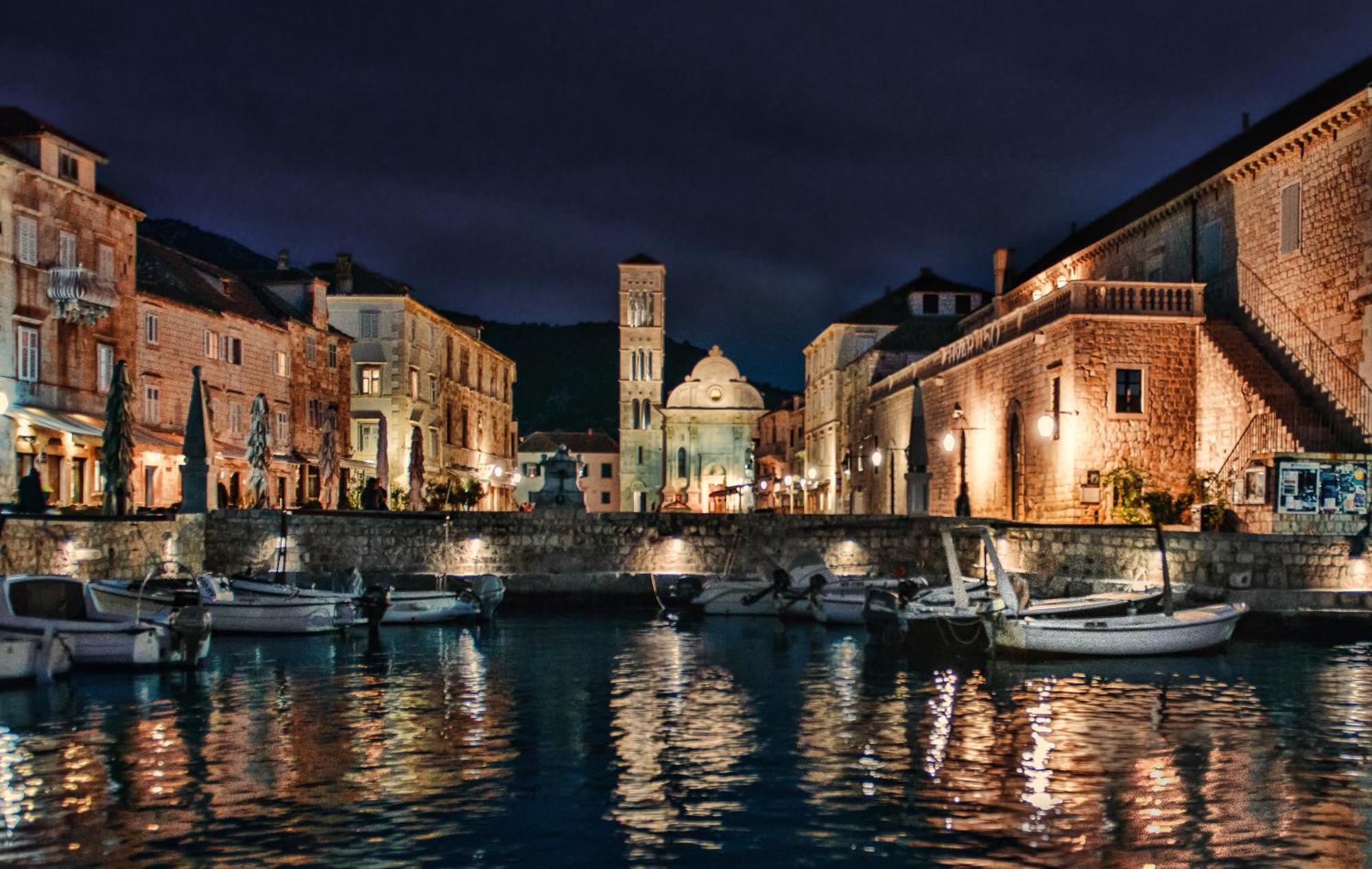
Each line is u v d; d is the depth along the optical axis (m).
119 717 23.78
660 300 139.88
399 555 48.69
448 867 14.47
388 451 83.75
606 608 48.09
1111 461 45.94
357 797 17.53
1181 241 54.25
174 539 44.06
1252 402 42.97
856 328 95.38
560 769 19.31
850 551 49.22
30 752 20.53
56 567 36.00
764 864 14.55
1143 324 46.44
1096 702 24.92
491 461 114.81
